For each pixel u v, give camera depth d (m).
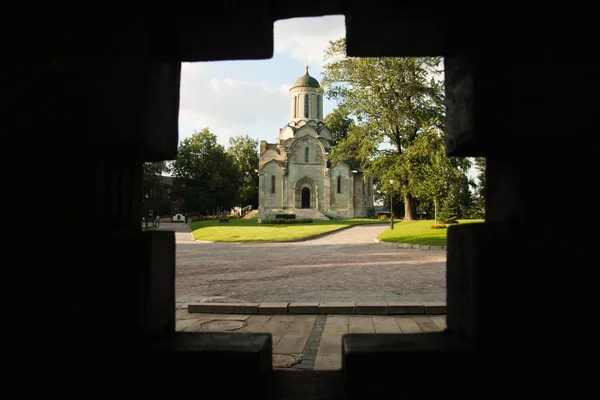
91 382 2.51
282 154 58.34
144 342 2.66
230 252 20.23
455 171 26.73
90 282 2.52
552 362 2.30
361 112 30.05
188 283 11.18
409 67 27.20
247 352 2.56
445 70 3.14
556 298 2.31
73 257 2.51
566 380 2.27
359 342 2.71
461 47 2.75
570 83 2.39
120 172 2.98
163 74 2.97
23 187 2.47
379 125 29.31
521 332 2.36
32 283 2.46
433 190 27.12
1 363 2.38
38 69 2.52
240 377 2.54
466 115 2.63
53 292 2.48
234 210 75.50
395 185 29.64
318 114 61.19
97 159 2.64
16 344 2.41
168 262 3.05
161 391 2.57
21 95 2.50
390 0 2.63
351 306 7.49
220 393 2.55
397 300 8.45
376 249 20.72
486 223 2.57
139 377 2.59
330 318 7.16
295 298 8.87
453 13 2.69
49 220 2.53
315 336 6.00
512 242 2.38
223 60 3.32
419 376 2.46
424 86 27.66
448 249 3.02
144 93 2.65
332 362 4.80
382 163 29.81
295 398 2.71
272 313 7.53
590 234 2.29
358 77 29.08
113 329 2.56
